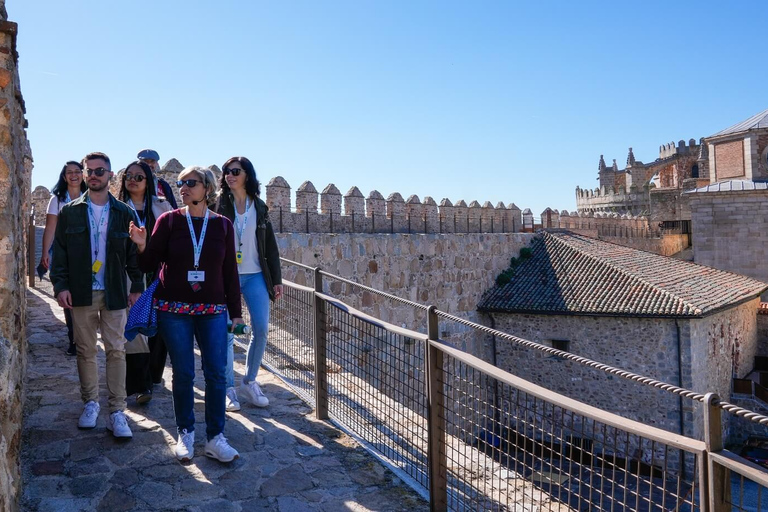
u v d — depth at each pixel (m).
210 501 3.98
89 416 4.88
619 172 63.44
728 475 2.24
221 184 5.50
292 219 15.97
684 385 19.12
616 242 36.78
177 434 4.84
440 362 3.97
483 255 23.08
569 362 21.27
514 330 22.42
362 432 5.38
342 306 5.23
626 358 20.22
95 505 3.79
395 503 4.15
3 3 3.70
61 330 8.27
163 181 6.42
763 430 21.58
